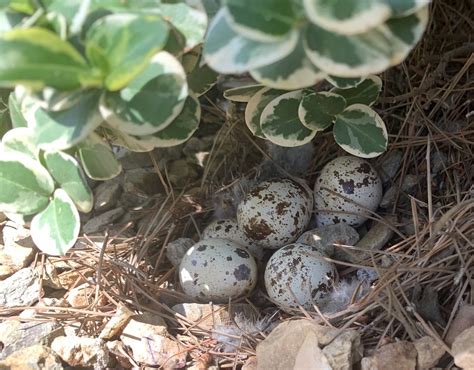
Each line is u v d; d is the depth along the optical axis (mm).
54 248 187
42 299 233
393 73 265
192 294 227
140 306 223
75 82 146
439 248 205
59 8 159
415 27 151
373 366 181
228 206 264
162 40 143
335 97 211
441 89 251
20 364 195
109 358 210
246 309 224
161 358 208
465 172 239
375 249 229
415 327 195
